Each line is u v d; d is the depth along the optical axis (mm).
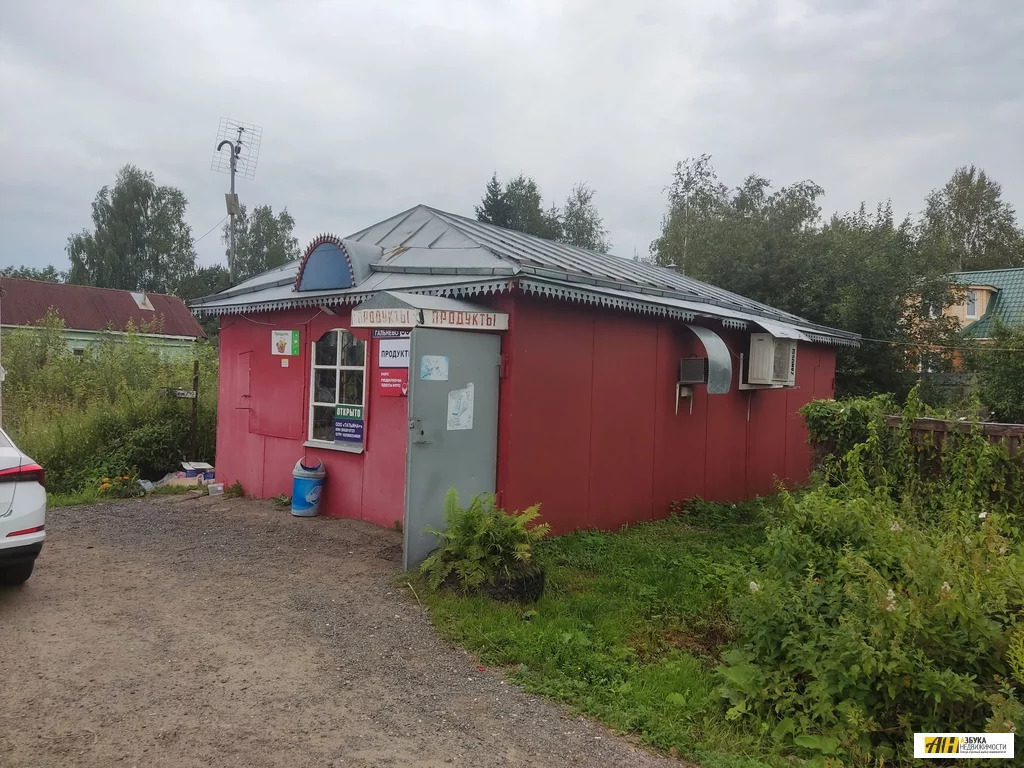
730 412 10875
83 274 51875
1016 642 3436
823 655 3869
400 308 6410
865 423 7258
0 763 3197
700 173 37094
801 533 5211
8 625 4926
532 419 7359
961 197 42250
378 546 7145
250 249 55750
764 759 3564
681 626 5363
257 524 8188
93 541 7496
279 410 9445
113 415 12250
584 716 3936
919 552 4305
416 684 4219
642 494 9086
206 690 4031
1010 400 14648
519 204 39781
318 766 3291
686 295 9703
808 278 18562
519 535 5828
